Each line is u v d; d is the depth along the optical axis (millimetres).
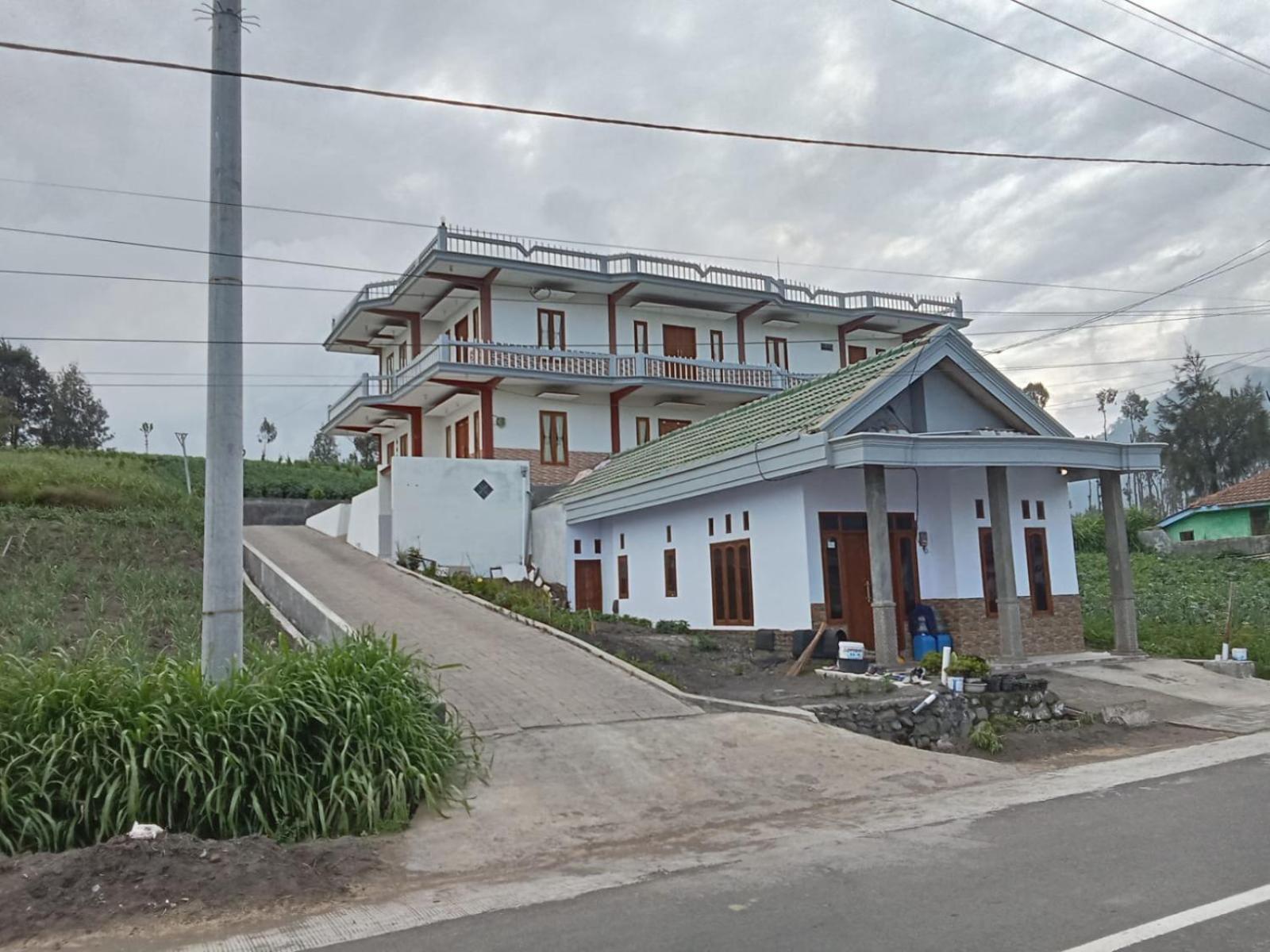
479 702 12172
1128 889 6000
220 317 9984
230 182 10141
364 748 8562
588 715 11828
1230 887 5977
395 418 38438
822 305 38375
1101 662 17594
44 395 68312
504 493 27156
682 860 7449
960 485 18203
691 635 19297
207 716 8141
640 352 35375
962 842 7438
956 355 17516
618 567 23906
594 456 33844
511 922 6031
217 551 9703
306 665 9125
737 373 35125
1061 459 17234
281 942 5820
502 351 31375
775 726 11469
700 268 35719
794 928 5551
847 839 7766
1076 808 8469
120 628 13844
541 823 8523
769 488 18047
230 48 10188
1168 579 30312
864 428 16906
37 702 7801
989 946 5109
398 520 25641
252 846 7207
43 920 6086
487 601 20016
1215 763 10438
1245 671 16750
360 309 36031
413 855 7715
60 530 20766
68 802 7512
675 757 10391
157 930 6090
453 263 31484
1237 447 65125
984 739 12031
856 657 14938
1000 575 16938
